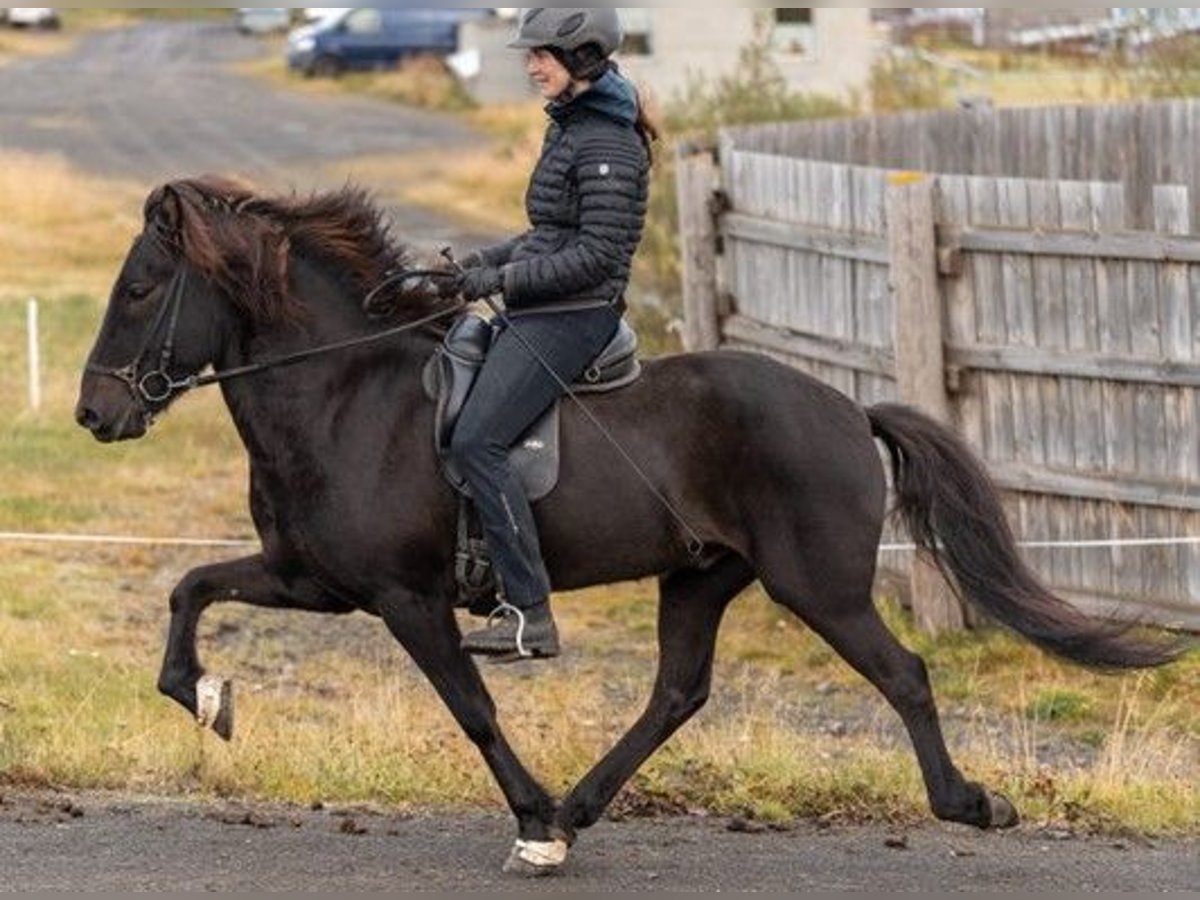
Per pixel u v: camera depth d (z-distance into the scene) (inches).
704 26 2139.5
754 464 408.5
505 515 398.9
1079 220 668.7
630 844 430.9
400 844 424.5
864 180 737.6
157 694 591.5
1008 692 652.7
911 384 697.0
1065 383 676.1
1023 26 2096.5
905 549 737.0
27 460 977.5
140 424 413.1
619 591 797.9
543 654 402.0
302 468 408.5
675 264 1075.9
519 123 2544.3
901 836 446.3
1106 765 514.0
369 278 416.2
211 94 2992.1
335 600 421.1
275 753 489.7
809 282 777.6
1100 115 1026.1
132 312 410.3
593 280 399.9
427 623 407.2
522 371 401.1
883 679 409.1
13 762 478.9
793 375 417.4
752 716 558.6
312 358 410.6
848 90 1641.2
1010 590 418.9
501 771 407.2
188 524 876.6
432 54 3218.5
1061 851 436.1
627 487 406.3
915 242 693.3
